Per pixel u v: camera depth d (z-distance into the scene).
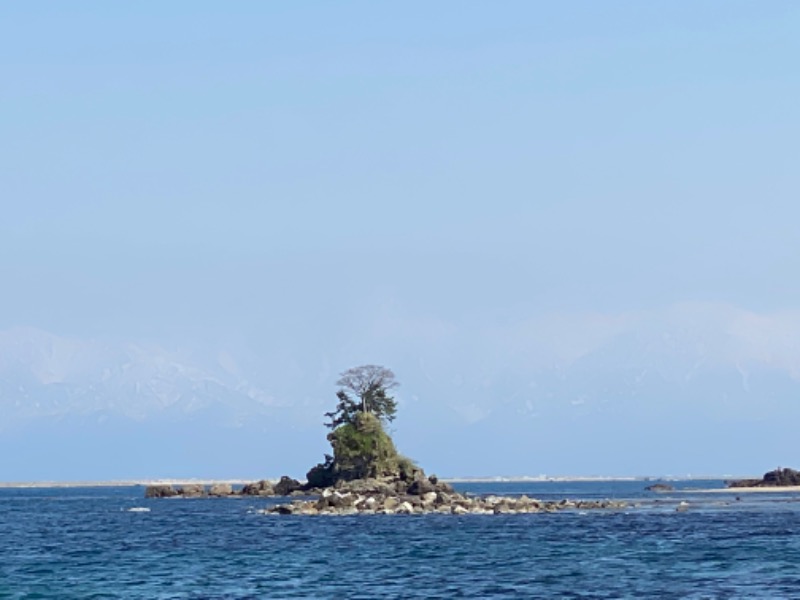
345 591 99.38
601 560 124.25
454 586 102.19
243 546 150.12
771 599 91.25
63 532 190.75
